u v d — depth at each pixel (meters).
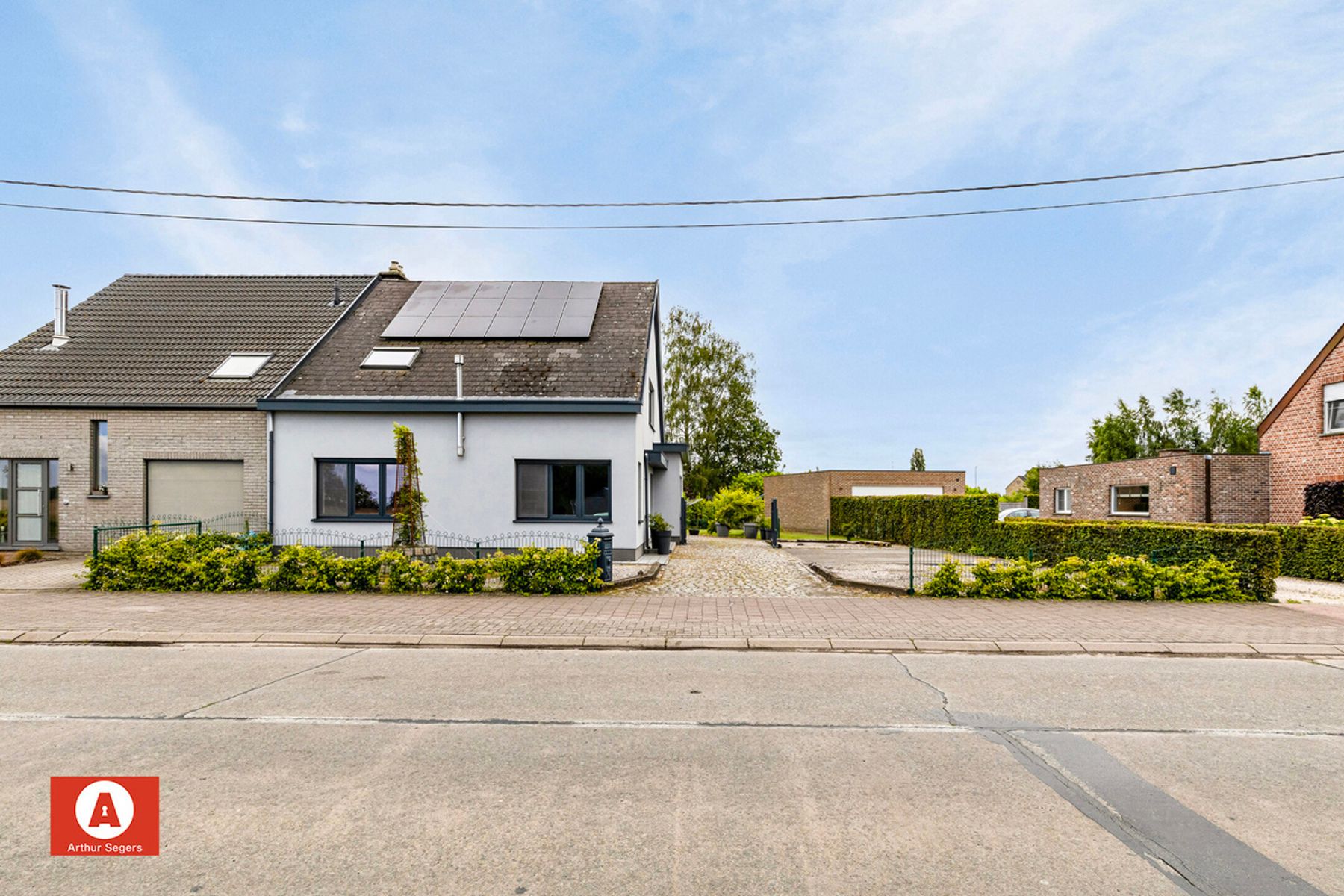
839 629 8.30
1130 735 4.96
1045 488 28.28
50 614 8.83
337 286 19.80
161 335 17.53
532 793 3.92
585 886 3.01
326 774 4.16
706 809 3.74
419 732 4.89
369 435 15.02
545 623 8.45
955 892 2.99
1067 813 3.74
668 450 18.95
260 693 5.82
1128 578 10.41
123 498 15.48
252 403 15.26
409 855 3.25
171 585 10.62
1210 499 19.58
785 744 4.70
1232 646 7.64
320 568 10.59
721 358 43.06
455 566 10.59
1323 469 17.59
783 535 34.75
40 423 15.61
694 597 10.48
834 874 3.12
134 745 4.61
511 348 16.50
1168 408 34.66
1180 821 3.67
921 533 23.30
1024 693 5.97
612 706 5.52
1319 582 12.85
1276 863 3.27
